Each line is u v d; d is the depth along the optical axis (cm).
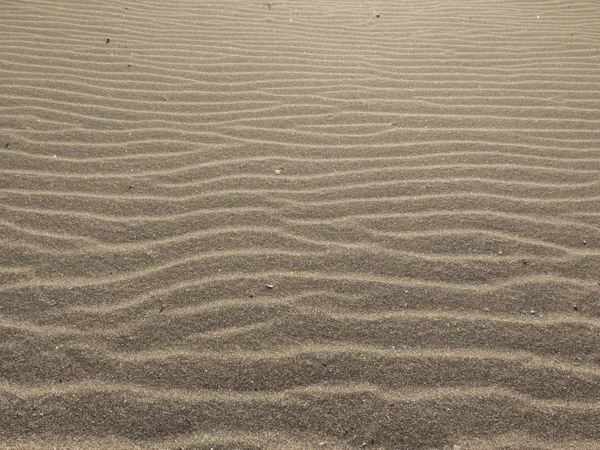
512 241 274
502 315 233
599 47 523
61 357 209
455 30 565
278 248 267
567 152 353
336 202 302
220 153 344
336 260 261
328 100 417
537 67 482
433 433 187
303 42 525
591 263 260
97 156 333
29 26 514
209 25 555
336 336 222
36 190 298
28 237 265
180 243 268
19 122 357
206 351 214
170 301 235
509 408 196
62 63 447
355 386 203
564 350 218
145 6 594
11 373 202
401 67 478
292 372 207
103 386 200
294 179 321
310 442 183
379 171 330
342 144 359
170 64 464
